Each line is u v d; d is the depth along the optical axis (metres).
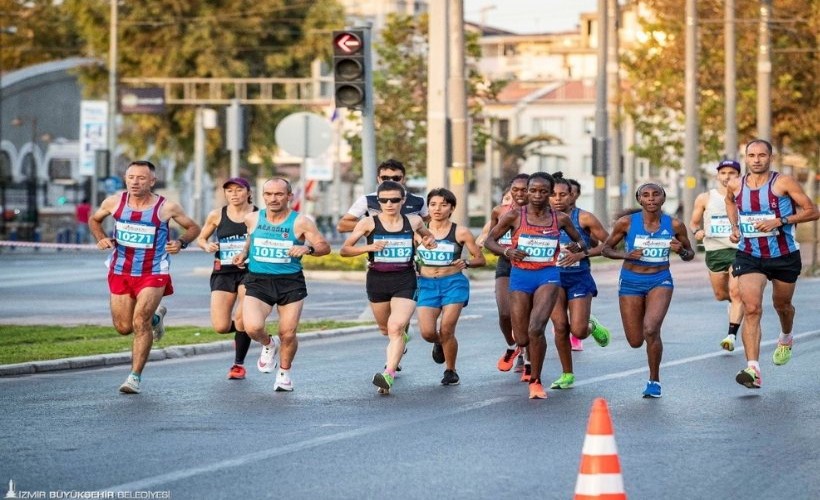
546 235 29.41
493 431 24.81
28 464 21.47
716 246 39.84
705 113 114.75
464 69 69.44
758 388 30.55
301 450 22.78
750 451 22.64
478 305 57.25
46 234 134.75
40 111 151.00
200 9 139.50
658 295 30.05
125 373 34.41
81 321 48.75
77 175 154.25
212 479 20.30
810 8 110.12
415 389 30.97
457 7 69.44
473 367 35.38
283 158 179.25
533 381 29.33
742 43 112.56
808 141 118.56
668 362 35.91
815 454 22.36
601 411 16.69
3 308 55.16
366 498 18.97
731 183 30.81
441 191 31.73
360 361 36.97
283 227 30.44
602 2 94.75
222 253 33.12
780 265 30.36
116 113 137.25
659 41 117.44
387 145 105.25
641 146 127.25
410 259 30.73
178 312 53.25
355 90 48.16
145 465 21.39
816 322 47.44
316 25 143.75
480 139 106.81
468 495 19.17
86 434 24.39
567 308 31.45
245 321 30.75
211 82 129.88
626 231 30.36
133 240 30.41
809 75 113.38
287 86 139.38
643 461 21.73
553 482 20.08
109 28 140.38
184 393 30.28
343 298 61.56
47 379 33.00
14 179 135.50
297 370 34.84
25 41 179.62
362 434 24.44
